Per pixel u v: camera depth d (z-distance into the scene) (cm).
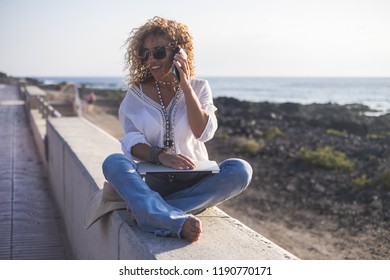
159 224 239
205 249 227
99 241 319
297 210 1088
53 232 514
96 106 4356
